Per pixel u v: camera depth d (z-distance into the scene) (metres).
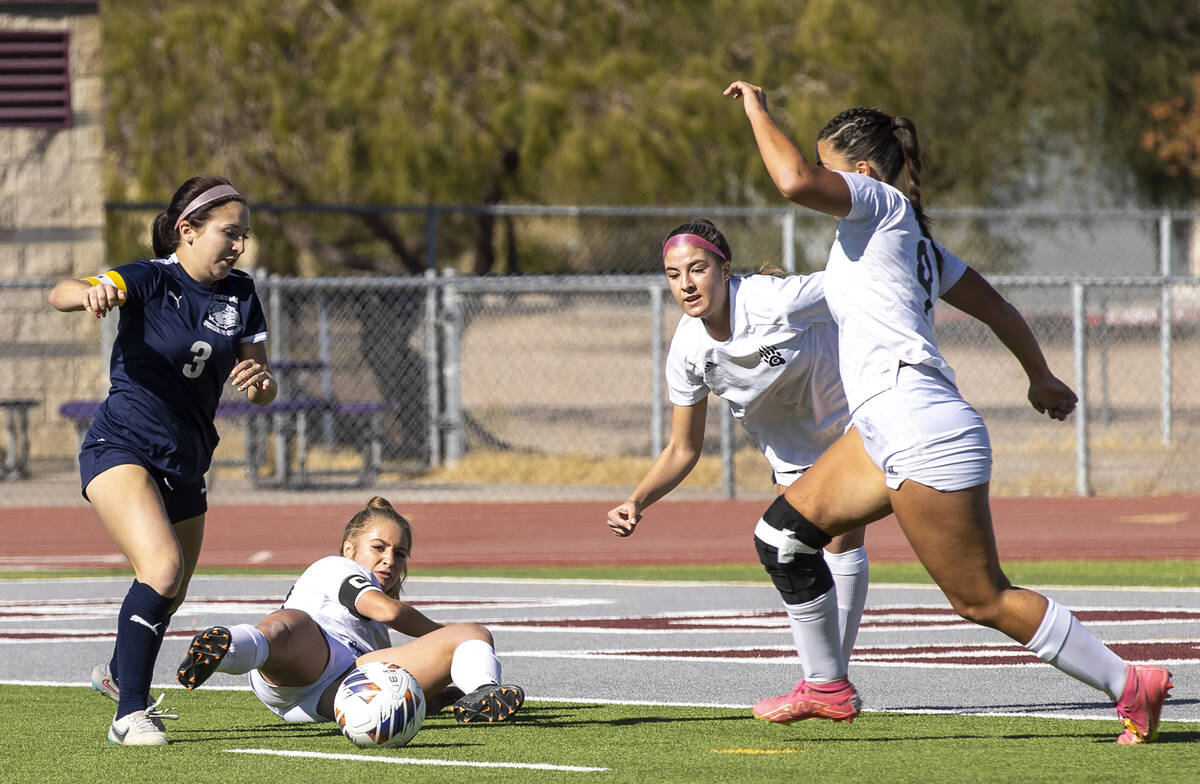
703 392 21.94
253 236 79.25
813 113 76.19
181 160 76.44
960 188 115.44
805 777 18.17
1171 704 23.41
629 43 78.00
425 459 77.44
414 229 88.25
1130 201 117.75
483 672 21.08
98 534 57.09
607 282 64.19
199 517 22.58
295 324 85.19
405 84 73.75
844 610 22.02
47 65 75.81
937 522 18.30
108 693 24.33
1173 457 72.62
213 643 19.69
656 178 75.50
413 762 19.38
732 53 80.19
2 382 76.19
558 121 75.31
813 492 19.36
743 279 21.02
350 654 21.94
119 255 78.44
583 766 19.00
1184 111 116.25
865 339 18.66
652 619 35.84
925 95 108.94
